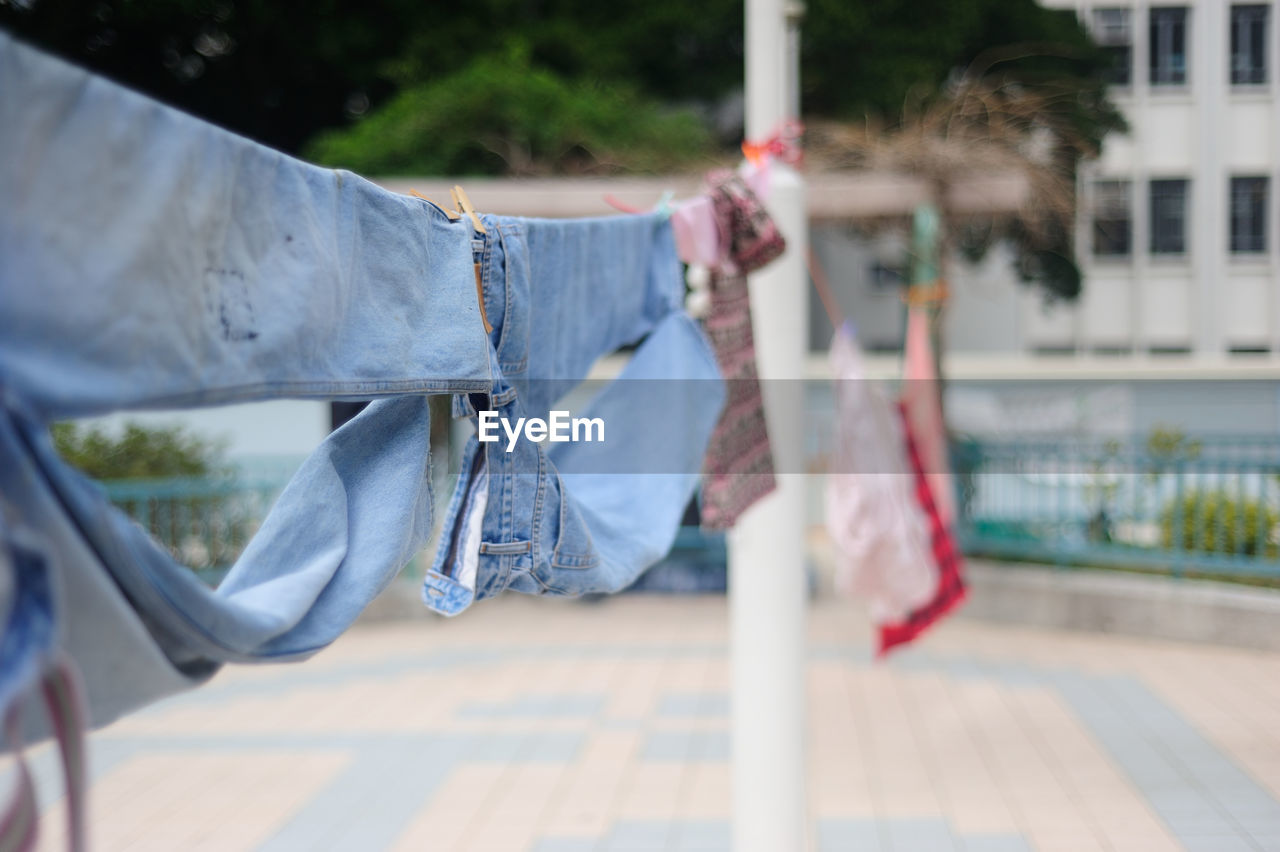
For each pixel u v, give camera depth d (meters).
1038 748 5.23
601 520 2.25
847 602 8.71
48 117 0.99
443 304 1.68
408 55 10.21
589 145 8.83
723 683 6.44
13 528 0.91
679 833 4.36
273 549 1.49
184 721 5.92
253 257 1.27
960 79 11.22
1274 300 12.62
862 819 4.44
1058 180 7.55
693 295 2.97
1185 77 12.34
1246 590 7.13
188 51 10.59
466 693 6.36
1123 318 13.16
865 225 8.25
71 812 0.96
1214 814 4.36
